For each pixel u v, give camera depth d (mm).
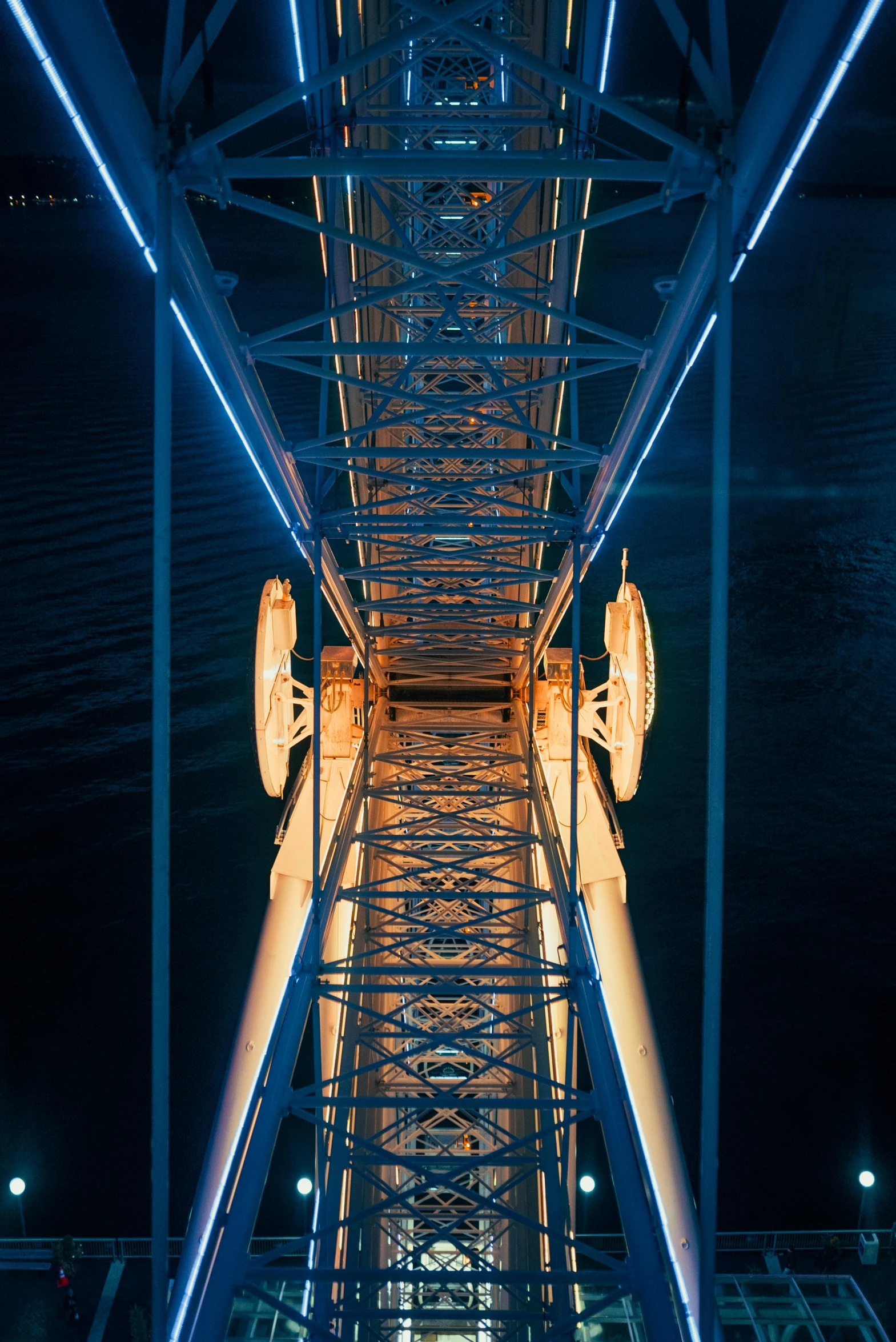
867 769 44594
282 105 9188
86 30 7992
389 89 18203
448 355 13508
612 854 25453
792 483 72938
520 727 27031
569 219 17094
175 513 65438
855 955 35531
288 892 24000
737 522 66875
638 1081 21203
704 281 11422
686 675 51312
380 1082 17953
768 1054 31609
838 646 53594
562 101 14914
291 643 26812
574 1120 13477
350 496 22031
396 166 9711
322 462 18109
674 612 56312
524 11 16516
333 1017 20219
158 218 9258
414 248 19641
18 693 48281
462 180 19703
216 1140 18719
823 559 62281
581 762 27672
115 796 42156
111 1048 31406
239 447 76062
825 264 131125
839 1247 25375
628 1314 24422
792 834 40938
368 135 17156
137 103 8977
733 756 45531
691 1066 31203
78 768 43812
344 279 17344
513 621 29062
